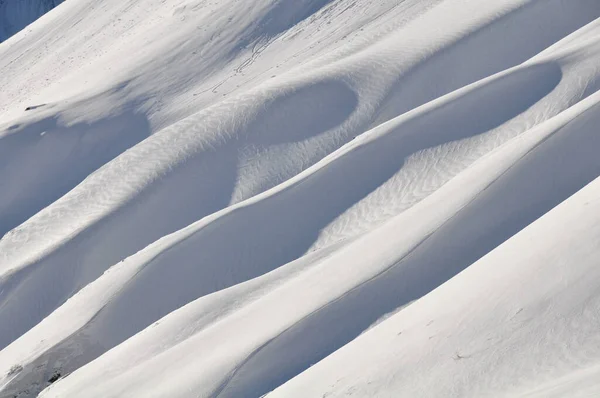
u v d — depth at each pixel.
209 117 43.47
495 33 43.28
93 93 57.03
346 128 40.31
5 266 38.50
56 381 24.78
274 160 39.59
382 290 20.48
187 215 38.12
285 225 31.61
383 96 41.44
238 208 32.53
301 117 41.56
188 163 40.38
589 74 33.19
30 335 30.20
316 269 23.53
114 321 29.23
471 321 14.37
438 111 34.00
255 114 42.12
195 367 19.73
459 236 22.44
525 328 13.32
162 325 24.64
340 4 57.81
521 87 34.22
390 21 51.66
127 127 52.34
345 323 19.42
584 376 11.10
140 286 30.12
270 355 18.72
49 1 184.00
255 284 25.42
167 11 71.94
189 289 30.22
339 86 42.81
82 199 41.56
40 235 39.97
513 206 23.53
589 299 13.07
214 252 31.14
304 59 52.44
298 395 15.47
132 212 38.41
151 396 19.22
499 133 32.16
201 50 59.00
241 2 62.94
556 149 25.20
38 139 52.00
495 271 15.76
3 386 27.11
